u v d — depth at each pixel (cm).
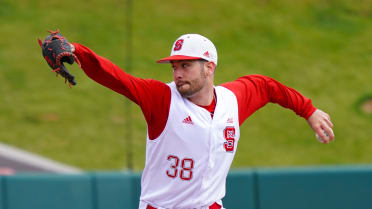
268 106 4584
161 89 1064
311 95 4681
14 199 2328
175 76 1073
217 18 5694
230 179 2433
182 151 1094
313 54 5278
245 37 5450
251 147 4000
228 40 5372
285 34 5550
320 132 1251
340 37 5606
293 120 4419
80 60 967
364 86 4862
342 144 4131
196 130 1083
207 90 1109
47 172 3241
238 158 3841
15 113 4144
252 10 5903
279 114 4484
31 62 4838
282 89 1244
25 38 5150
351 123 4384
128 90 1019
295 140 4159
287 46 5362
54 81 4622
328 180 2477
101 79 998
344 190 2480
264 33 5547
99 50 4984
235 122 1144
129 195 2428
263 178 2453
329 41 5512
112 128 4078
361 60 5241
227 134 1128
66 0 5819
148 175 1148
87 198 2389
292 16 5894
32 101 4319
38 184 2353
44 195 2353
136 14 5641
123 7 5769
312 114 1252
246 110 1188
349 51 5378
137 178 2441
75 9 5675
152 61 4912
